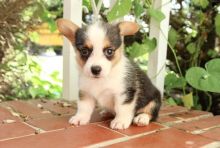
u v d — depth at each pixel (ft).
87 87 3.53
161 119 3.83
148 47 4.37
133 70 3.55
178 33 5.07
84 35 3.32
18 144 3.01
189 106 4.44
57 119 3.65
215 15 4.96
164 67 4.57
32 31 4.87
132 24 3.53
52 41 6.65
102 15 4.70
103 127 3.46
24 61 4.76
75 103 4.28
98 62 3.26
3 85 4.65
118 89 3.47
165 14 4.42
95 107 3.87
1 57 4.57
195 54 4.94
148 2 4.45
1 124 3.44
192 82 4.00
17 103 4.15
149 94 3.65
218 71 4.06
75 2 4.33
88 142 3.10
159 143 3.16
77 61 3.45
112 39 3.35
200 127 3.61
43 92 5.14
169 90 4.94
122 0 4.08
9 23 4.45
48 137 3.17
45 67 6.31
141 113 3.63
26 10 4.65
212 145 3.19
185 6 5.09
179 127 3.59
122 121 3.46
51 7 5.28
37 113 3.83
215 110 5.00
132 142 3.16
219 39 5.07
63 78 4.55
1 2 4.34
